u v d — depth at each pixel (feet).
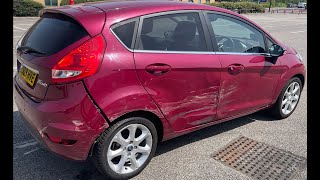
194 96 9.66
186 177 9.19
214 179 9.15
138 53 8.27
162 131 9.42
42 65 7.77
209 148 10.96
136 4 9.02
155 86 8.61
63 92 7.50
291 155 10.69
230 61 10.41
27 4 64.39
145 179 9.00
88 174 9.13
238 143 11.42
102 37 7.80
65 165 9.56
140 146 9.00
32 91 8.29
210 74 9.85
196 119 10.05
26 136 11.25
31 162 9.64
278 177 9.39
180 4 9.71
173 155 10.37
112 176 8.54
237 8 118.73
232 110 11.14
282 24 72.18
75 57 7.47
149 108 8.56
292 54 13.33
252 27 11.71
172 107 9.17
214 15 10.42
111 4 8.95
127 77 8.04
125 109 8.04
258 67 11.39
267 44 12.18
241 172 9.57
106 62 7.72
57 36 8.17
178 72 9.00
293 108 14.15
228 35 10.76
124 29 8.19
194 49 9.59
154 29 8.79
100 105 7.67
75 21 8.09
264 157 10.50
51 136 7.66
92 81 7.55
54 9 8.87
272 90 12.51
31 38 9.11
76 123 7.54
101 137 8.02
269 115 13.98
